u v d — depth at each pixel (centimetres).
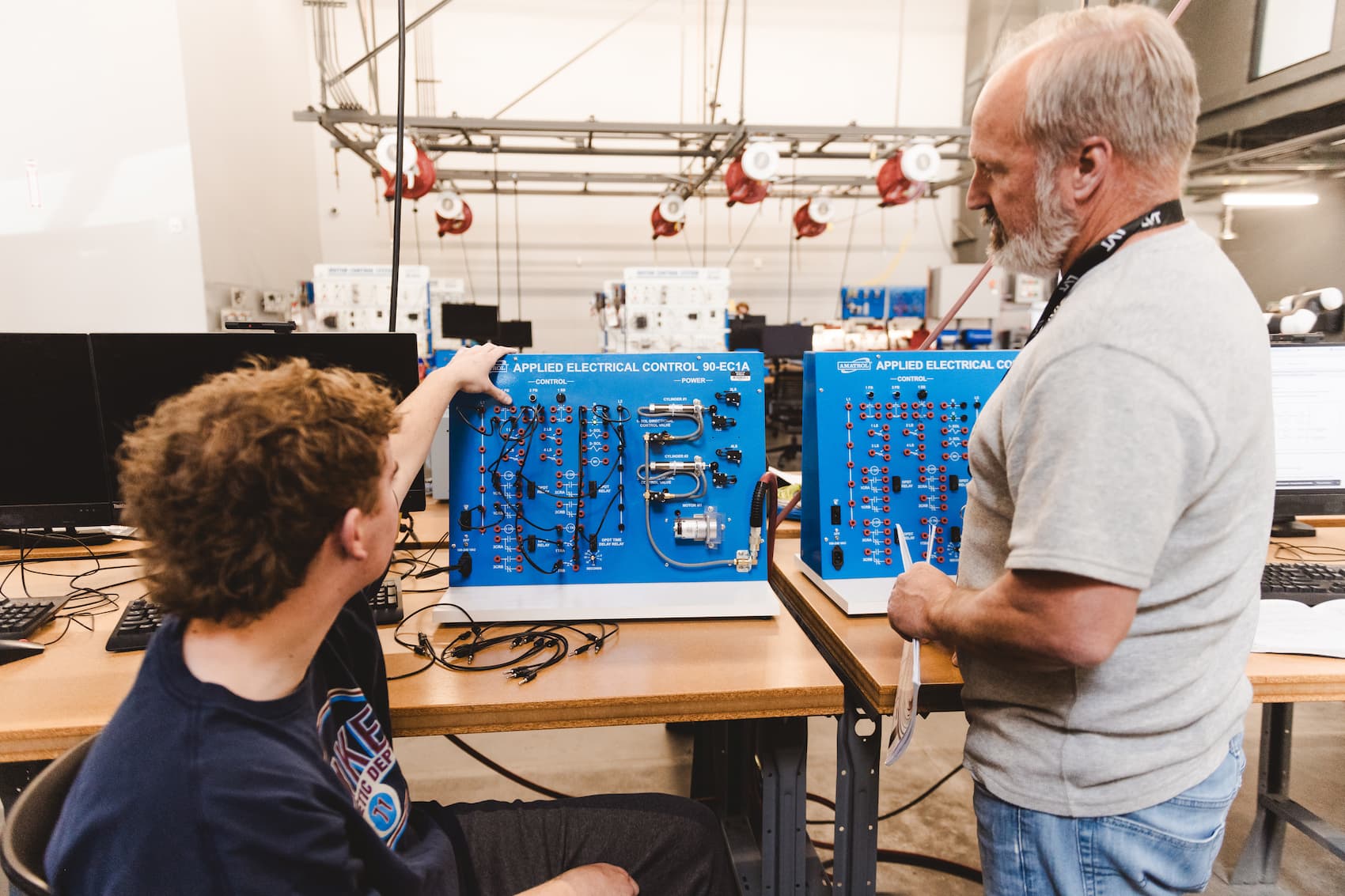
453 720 97
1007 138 75
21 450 130
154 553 56
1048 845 79
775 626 123
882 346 657
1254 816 191
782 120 795
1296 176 633
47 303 437
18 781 106
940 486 135
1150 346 63
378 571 67
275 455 54
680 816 108
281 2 629
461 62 743
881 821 194
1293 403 157
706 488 131
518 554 129
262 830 53
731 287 845
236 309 499
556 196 801
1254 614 78
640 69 767
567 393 131
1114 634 65
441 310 517
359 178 756
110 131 430
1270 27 538
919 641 94
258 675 59
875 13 783
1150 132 67
